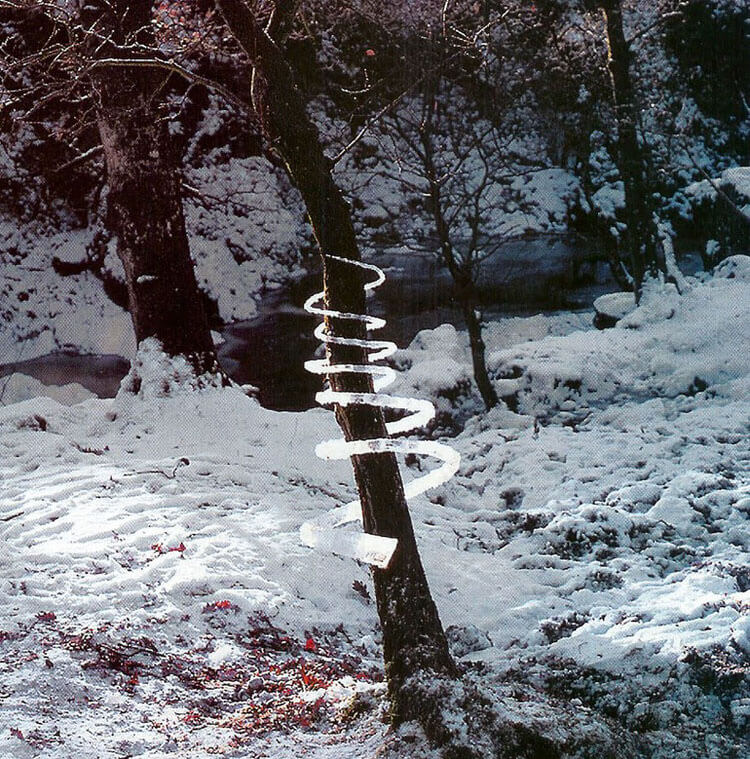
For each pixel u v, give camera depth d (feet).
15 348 86.43
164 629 27.81
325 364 21.76
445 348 61.00
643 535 37.60
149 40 48.24
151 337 46.98
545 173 102.94
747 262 65.87
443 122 86.58
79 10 46.34
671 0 93.50
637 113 69.41
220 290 92.07
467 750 18.97
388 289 92.27
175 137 94.84
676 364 56.59
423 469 45.73
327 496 39.50
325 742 21.03
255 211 98.58
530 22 81.56
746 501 38.86
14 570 30.09
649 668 24.23
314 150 21.56
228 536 33.96
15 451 41.06
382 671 27.94
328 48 97.04
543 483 44.16
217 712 23.61
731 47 102.47
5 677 23.25
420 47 66.74
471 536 38.65
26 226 90.43
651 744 20.85
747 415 49.65
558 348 58.70
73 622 27.35
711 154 104.22
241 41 21.44
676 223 96.43
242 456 41.81
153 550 32.48
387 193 101.81
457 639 30.30
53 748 20.15
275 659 27.50
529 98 84.23
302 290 96.63
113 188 47.19
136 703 23.36
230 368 79.20
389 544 20.39
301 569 32.76
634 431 49.78
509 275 93.91
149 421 44.86
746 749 21.20
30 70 74.23
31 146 86.02
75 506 35.63
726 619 26.94
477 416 53.31
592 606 32.50
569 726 19.89
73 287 89.76
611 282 94.12
